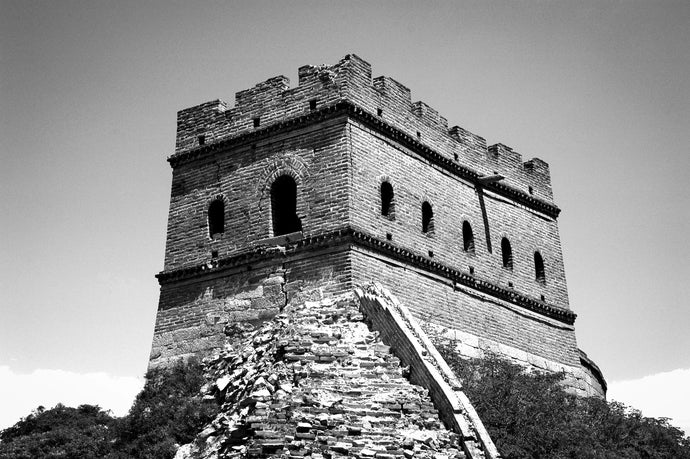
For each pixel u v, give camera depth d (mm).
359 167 38469
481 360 38969
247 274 39125
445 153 44562
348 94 39156
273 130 40406
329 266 36844
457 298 42000
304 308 35812
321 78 39906
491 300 44406
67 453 35156
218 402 34438
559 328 49156
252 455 27672
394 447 27031
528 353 45938
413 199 41312
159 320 41031
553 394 37781
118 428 35375
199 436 32250
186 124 43719
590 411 39281
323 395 29297
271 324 36500
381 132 40375
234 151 41625
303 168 39062
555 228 51719
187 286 40812
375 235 38219
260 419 28844
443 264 41688
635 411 40219
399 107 42125
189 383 36781
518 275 47344
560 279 50625
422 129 43344
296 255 37906
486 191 46875
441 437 27859
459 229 43969
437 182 43312
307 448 27219
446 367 30328
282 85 41125
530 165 51531
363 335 32844
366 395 29344
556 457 32031
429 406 29016
